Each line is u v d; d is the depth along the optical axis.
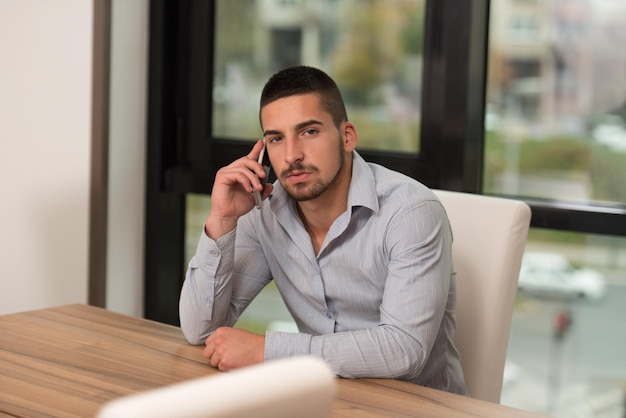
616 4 3.07
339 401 1.69
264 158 2.20
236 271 2.27
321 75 2.04
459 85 3.20
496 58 3.24
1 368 1.84
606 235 3.03
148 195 3.72
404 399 1.72
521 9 3.19
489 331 2.23
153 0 3.65
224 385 0.89
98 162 3.54
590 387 3.21
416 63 3.38
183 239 3.84
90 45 3.52
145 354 1.98
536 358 3.29
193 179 3.67
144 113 3.70
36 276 3.74
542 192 3.22
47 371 1.83
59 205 3.66
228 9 3.67
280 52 3.62
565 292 3.22
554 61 3.17
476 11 3.17
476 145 3.24
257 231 2.27
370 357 1.88
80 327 2.17
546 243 3.23
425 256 2.00
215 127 3.74
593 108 3.13
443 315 2.14
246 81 3.68
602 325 3.18
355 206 2.10
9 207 3.77
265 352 1.89
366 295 2.15
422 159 3.36
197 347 2.07
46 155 3.66
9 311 3.83
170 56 3.70
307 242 2.16
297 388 0.94
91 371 1.84
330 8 3.52
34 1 3.63
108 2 3.49
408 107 3.41
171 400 0.84
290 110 2.00
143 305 3.78
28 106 3.69
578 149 3.16
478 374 2.24
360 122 3.50
